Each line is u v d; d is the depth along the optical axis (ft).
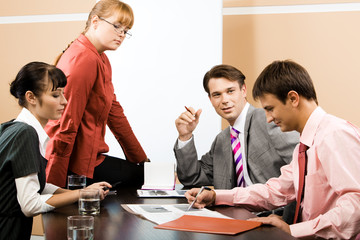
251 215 4.26
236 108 6.42
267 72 4.52
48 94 4.87
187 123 6.59
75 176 5.37
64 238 3.24
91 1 11.73
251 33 10.96
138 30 10.47
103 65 7.08
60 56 7.16
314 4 10.64
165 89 10.36
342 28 10.55
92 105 6.99
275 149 6.04
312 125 4.31
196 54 10.29
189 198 4.80
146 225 3.61
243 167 6.35
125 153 8.55
